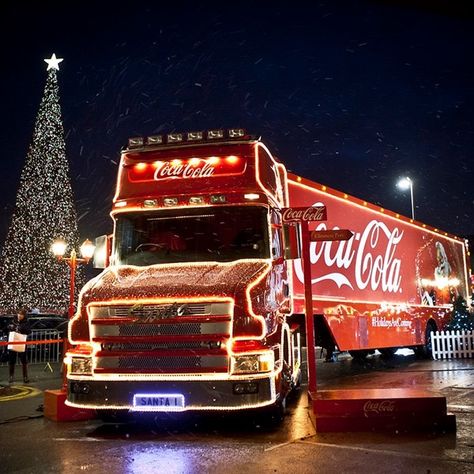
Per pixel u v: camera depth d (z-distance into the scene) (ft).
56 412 27.40
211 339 22.36
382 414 22.93
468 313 65.10
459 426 23.49
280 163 34.53
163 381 22.52
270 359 22.65
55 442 22.77
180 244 26.99
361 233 45.52
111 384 23.02
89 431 24.94
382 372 46.62
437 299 61.00
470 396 31.17
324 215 27.73
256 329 22.53
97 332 23.49
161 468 18.49
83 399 23.34
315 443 21.22
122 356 23.00
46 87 97.09
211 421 26.13
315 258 38.50
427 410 22.72
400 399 22.97
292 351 31.45
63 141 97.66
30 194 97.76
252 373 22.25
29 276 98.27
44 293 98.53
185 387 22.39
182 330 22.71
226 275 24.03
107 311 23.54
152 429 25.00
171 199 27.27
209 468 18.30
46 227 97.76
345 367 52.06
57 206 97.81
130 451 20.97
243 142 27.86
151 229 27.61
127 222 27.99
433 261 61.16
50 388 40.57
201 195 27.04
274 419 25.03
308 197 38.29
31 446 22.11
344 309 41.42
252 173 27.20
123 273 26.03
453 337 59.16
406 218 55.26
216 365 22.29
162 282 23.99
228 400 22.09
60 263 99.14
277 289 26.43
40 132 96.94
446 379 39.58
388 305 49.01
